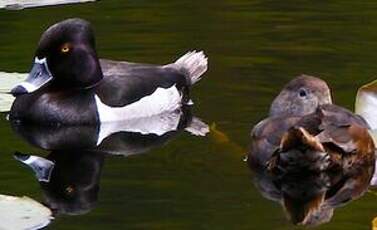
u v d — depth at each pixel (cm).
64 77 1612
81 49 1617
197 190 1259
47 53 1619
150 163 1370
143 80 1641
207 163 1359
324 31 1875
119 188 1274
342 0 2067
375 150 1371
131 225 1153
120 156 1409
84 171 1348
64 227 1155
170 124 1560
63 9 2022
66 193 1265
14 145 1466
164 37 1848
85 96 1605
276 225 1156
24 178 1323
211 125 1508
